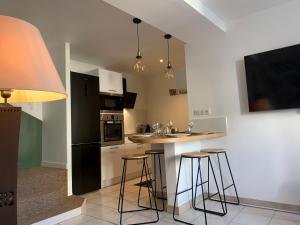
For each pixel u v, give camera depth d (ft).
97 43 12.46
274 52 9.22
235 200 10.24
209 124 11.00
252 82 9.69
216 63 10.93
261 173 9.61
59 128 12.19
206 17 8.97
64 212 9.14
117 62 16.29
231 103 10.45
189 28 9.90
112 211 9.91
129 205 10.60
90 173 13.39
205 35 10.78
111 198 11.92
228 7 9.21
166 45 13.15
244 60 9.98
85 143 13.30
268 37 9.53
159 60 16.12
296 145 8.87
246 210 9.32
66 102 11.98
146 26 10.49
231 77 10.48
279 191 9.19
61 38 11.59
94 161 13.75
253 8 9.45
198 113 11.39
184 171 9.94
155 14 8.44
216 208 9.70
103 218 9.14
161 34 11.54
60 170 10.97
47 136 12.73
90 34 11.21
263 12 9.65
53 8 8.64
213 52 11.02
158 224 8.32
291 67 8.84
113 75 15.88
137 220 8.77
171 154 9.50
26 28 3.01
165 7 7.96
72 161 12.51
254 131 9.82
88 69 16.26
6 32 2.81
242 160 10.09
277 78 9.12
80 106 13.23
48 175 10.19
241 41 10.20
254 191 9.77
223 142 10.61
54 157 12.28
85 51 13.69
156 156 11.37
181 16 8.71
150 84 20.71
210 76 11.09
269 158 9.44
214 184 10.85
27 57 2.85
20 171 10.87
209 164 10.09
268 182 9.44
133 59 15.70
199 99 11.40
